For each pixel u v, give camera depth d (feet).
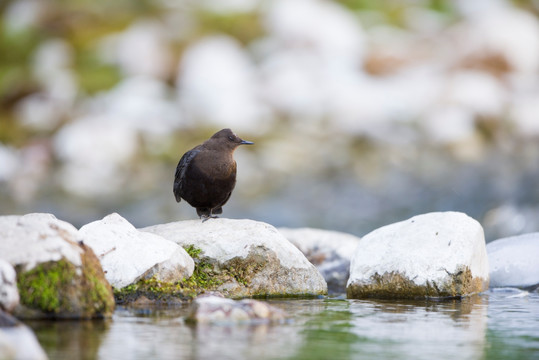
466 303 23.90
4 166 65.10
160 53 80.28
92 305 19.86
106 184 62.49
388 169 63.87
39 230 20.15
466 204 54.65
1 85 78.59
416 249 25.50
